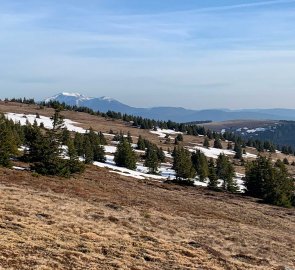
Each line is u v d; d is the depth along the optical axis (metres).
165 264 21.36
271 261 27.41
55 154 54.09
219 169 110.88
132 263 20.23
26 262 16.89
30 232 21.80
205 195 69.00
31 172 52.03
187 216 40.50
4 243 18.77
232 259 25.75
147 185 67.56
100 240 23.50
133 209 37.66
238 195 79.19
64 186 44.78
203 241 29.69
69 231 24.12
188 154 112.94
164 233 29.73
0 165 51.84
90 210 32.47
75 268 17.58
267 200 73.19
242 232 36.84
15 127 101.12
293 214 60.69
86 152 92.19
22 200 30.66
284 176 79.25
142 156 141.38
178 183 84.75
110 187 53.78
